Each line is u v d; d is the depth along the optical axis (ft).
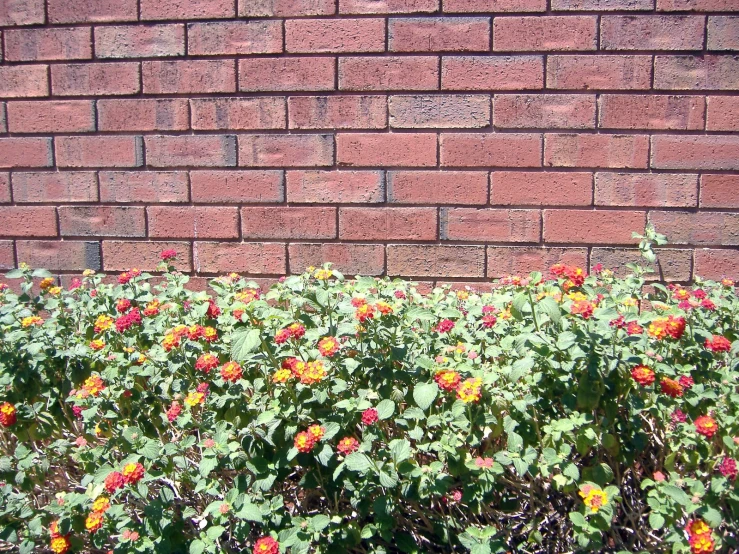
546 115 9.59
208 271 10.37
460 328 7.88
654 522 6.25
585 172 9.64
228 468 7.27
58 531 6.92
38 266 10.64
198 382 7.61
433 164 9.83
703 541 5.90
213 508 6.55
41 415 8.04
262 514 6.64
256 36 9.86
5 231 10.63
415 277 10.06
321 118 9.91
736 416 6.73
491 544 6.67
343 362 7.19
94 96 10.23
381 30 9.66
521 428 6.97
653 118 9.46
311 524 6.64
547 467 6.63
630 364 6.84
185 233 10.34
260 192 10.15
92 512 6.62
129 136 10.26
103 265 10.53
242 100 9.98
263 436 6.80
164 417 7.45
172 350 7.52
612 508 6.53
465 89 9.65
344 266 10.15
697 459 6.81
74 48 10.18
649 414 7.35
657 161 9.52
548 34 9.46
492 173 9.77
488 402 6.85
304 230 10.14
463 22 9.55
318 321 7.94
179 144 10.19
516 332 7.50
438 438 7.30
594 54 9.43
